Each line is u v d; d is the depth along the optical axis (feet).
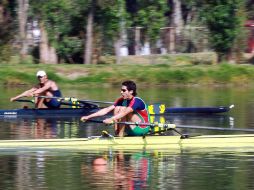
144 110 162.71
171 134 179.93
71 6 376.68
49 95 224.12
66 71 360.48
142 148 157.99
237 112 235.61
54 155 150.00
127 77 358.84
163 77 361.92
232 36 397.39
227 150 156.35
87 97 286.87
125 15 387.75
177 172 134.82
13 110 221.05
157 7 400.88
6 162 142.72
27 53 395.75
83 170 135.85
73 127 196.24
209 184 125.70
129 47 417.08
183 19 464.65
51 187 122.83
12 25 393.91
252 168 138.21
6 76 349.20
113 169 137.08
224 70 370.32
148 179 128.98
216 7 395.75
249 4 471.62
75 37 392.47
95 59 390.42
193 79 363.97
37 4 381.40
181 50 418.72
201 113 230.89
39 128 194.29
